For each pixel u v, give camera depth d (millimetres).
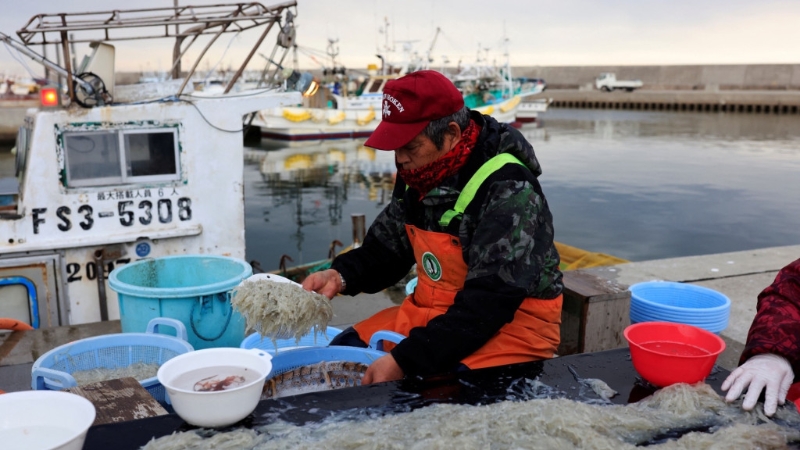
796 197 19234
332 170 23375
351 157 26391
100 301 5605
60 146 5258
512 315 2113
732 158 27422
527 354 2297
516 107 38500
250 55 6031
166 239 5730
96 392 1833
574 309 3570
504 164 2193
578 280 3762
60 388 2506
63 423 1548
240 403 1590
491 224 2123
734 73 67812
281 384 2312
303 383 2344
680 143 32938
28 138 5457
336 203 17859
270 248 13383
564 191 19922
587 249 13883
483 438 1555
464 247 2240
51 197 5309
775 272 5762
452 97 2133
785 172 23625
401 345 2061
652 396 1844
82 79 5520
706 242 14516
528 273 2133
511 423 1615
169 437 1522
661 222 16219
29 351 4156
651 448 1541
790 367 1830
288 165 24391
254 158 25969
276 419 1664
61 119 5219
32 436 1521
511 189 2145
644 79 73625
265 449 1489
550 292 2357
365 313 5309
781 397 1748
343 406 1756
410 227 2436
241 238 5984
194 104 5605
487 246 2119
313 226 15250
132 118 5434
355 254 2682
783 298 1930
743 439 1563
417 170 2236
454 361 2066
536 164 2352
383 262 2682
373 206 17531
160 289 3246
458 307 2105
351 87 31984
